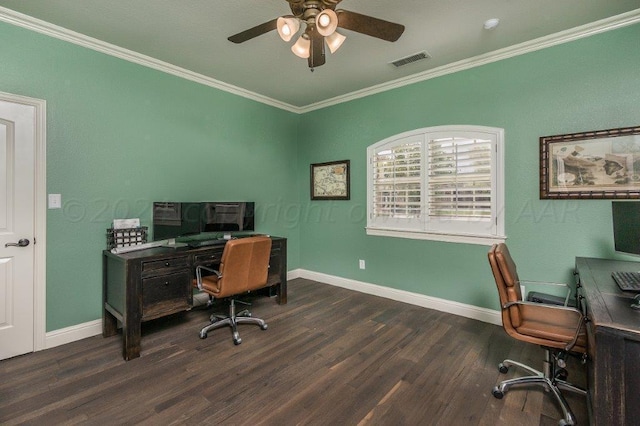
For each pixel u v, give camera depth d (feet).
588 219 8.19
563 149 8.43
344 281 13.74
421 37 8.54
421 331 9.24
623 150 7.63
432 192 10.96
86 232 8.80
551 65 8.59
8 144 7.52
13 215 7.63
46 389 6.37
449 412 5.76
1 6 7.15
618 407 3.82
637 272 6.33
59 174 8.27
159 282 8.33
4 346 7.54
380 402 6.03
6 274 7.55
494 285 9.81
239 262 8.79
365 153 12.84
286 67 10.55
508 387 6.38
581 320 5.34
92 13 7.45
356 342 8.54
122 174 9.46
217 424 5.42
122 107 9.41
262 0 6.95
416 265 11.53
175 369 7.16
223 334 9.06
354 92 12.90
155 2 7.02
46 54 7.98
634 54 7.50
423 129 11.09
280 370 7.13
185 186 11.07
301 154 15.25
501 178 9.50
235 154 12.68
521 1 6.97
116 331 9.18
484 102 9.75
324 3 5.40
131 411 5.72
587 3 7.01
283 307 11.35
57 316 8.33
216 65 10.41
